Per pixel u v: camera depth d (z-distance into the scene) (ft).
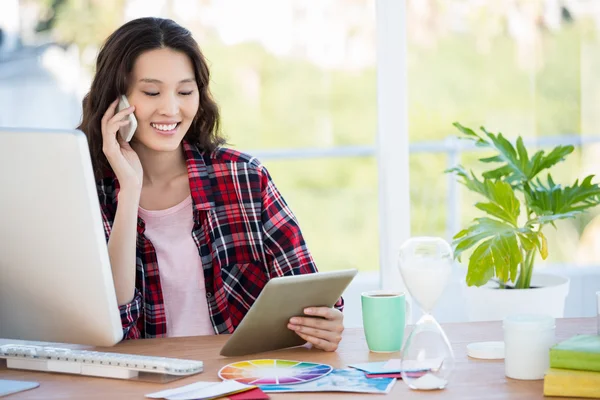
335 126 33.19
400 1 11.57
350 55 27.91
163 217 7.61
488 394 4.62
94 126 7.44
